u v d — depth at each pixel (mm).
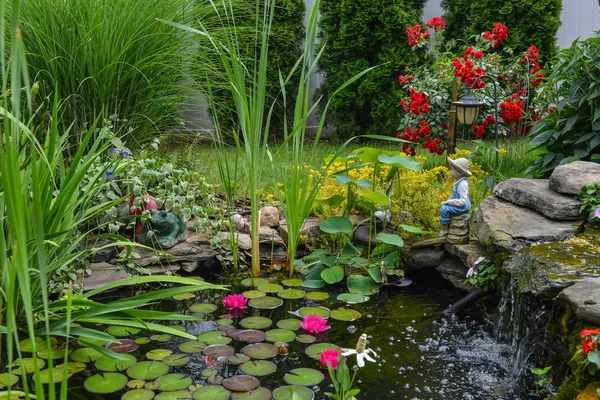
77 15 3328
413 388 2078
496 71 5430
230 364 2191
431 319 2719
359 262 3293
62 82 3418
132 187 3160
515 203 3092
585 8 7520
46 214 2209
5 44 3037
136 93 3631
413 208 3531
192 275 3334
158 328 2104
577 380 1851
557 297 2086
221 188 4266
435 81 5316
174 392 1968
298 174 3176
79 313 2164
